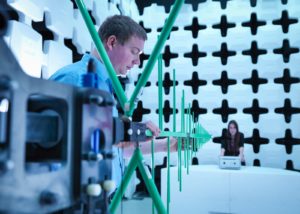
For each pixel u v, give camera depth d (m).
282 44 3.22
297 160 3.11
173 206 2.70
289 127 3.16
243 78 3.27
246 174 2.57
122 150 1.04
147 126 0.63
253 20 3.33
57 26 1.57
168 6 3.58
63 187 0.34
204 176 2.66
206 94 3.33
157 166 3.39
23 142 0.28
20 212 0.27
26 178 0.28
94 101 0.36
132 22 0.92
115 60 0.95
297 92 3.14
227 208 2.59
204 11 3.40
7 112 0.28
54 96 0.33
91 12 2.14
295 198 2.46
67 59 1.72
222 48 3.37
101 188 0.40
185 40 3.40
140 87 0.61
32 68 1.35
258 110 3.28
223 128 3.32
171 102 3.37
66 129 0.35
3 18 0.27
